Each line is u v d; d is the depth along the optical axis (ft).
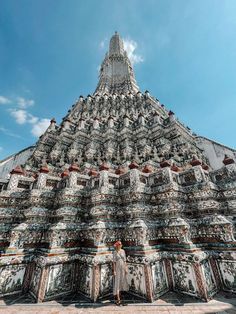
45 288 20.07
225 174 29.48
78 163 45.52
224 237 22.59
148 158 44.62
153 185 30.04
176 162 41.81
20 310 17.88
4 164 49.16
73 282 22.39
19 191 29.45
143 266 20.98
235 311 16.74
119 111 77.77
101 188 27.81
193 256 20.47
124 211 27.14
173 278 22.08
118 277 19.97
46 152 50.39
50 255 21.31
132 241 23.53
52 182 32.24
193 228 24.95
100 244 22.59
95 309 18.02
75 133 53.47
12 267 22.00
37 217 27.09
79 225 26.22
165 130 52.11
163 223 25.67
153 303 18.93
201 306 17.95
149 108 78.79
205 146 55.31
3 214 26.91
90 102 82.79
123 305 18.72
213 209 25.44
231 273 21.09
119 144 53.47
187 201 28.35
